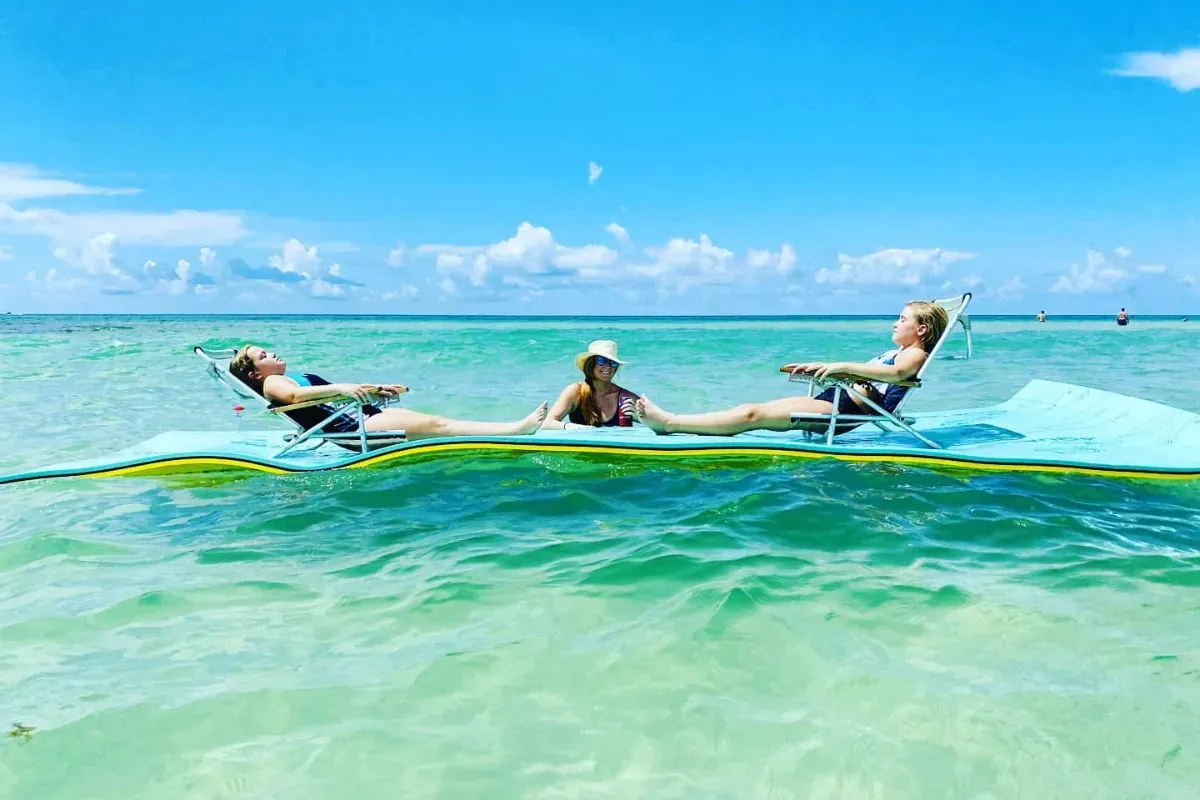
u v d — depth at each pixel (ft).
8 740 8.16
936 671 9.32
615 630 10.45
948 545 13.39
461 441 19.48
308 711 8.70
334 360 61.98
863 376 19.39
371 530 14.74
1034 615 10.71
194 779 7.58
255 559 13.33
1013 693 8.84
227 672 9.52
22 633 10.59
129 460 18.90
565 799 7.29
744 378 46.88
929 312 20.06
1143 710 8.47
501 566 12.76
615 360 21.04
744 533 14.03
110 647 10.19
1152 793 7.25
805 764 7.73
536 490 16.99
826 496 16.08
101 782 7.54
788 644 10.00
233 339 88.43
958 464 18.33
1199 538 13.82
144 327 149.28
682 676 9.32
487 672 9.47
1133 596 11.31
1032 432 21.59
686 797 7.31
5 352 64.28
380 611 11.18
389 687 9.16
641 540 13.79
